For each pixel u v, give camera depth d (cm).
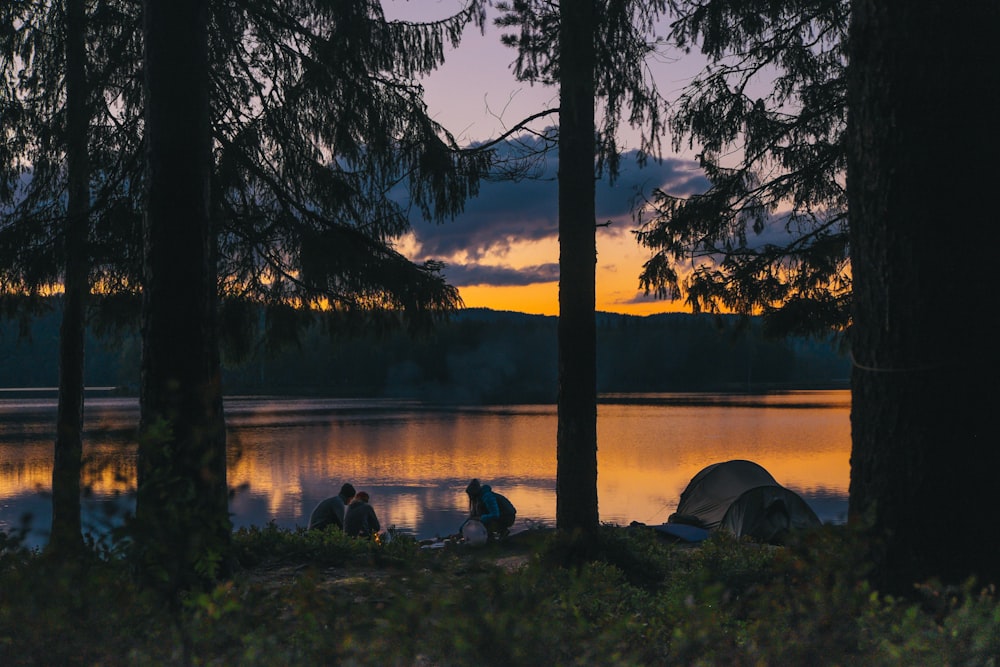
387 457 3425
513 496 2275
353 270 1038
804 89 1169
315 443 4091
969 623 291
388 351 14288
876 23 429
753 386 16612
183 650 276
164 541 294
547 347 15988
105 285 1073
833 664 284
